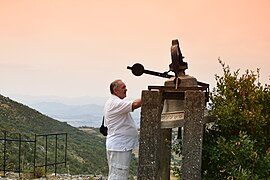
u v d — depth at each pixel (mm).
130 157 5250
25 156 20078
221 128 4559
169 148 4738
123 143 5188
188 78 4379
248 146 4191
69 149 28891
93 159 27594
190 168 4090
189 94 4113
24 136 24844
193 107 4098
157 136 4180
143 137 4207
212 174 4484
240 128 4465
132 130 5250
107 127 5352
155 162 4164
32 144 24078
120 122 5168
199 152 4062
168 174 4723
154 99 4191
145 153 4195
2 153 18219
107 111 5211
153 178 4168
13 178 11555
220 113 4438
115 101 5137
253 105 4496
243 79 4633
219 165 4414
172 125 4227
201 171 4336
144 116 4211
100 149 34938
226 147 4250
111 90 5293
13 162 16938
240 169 4129
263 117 4391
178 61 4340
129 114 5238
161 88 4242
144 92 4219
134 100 5117
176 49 4332
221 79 4699
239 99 4598
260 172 4293
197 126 4078
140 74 4605
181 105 4324
